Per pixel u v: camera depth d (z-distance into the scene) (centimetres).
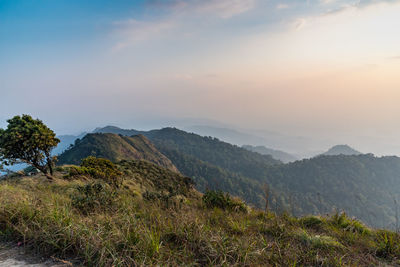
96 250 243
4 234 279
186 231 333
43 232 265
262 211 550
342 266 280
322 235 393
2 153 934
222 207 634
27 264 225
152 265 237
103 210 426
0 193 423
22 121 994
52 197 443
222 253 278
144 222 363
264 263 281
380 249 335
